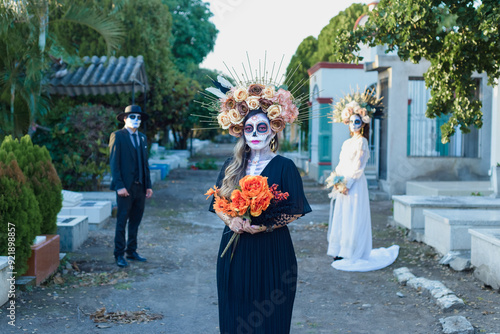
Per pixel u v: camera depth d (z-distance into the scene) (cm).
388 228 905
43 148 620
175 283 568
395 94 1306
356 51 684
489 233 563
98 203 948
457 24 564
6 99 1009
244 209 311
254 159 345
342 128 1736
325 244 788
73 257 671
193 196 1379
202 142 5522
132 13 1928
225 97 355
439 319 451
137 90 1484
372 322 450
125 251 667
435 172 1315
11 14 958
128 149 636
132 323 442
